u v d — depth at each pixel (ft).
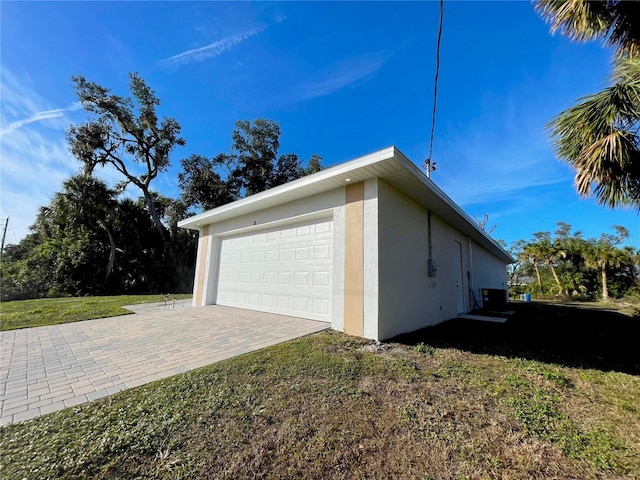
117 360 10.73
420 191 16.99
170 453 5.37
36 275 42.70
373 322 13.75
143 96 51.60
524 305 41.45
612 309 37.76
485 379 9.37
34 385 8.44
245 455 5.38
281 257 21.01
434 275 21.13
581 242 67.51
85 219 45.50
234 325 16.94
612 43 13.51
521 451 5.71
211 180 57.26
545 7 13.78
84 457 5.14
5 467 4.88
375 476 5.00
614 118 11.82
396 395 8.07
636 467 5.28
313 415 6.87
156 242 55.06
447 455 5.57
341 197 16.43
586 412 7.36
